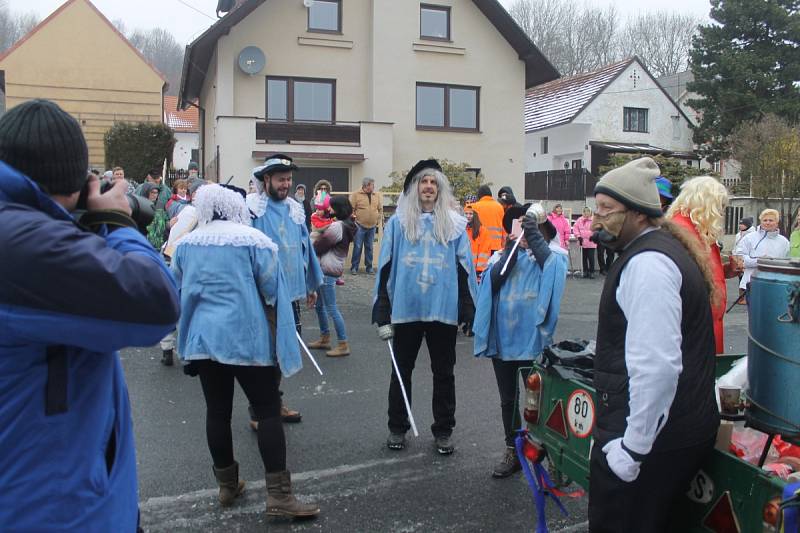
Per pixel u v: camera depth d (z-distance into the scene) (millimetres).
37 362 1681
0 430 1649
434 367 4926
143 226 2141
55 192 1778
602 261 16734
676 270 2391
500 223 10078
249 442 5098
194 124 51062
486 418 5738
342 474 4570
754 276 2662
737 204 22562
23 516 1665
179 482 4391
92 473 1762
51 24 28875
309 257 6023
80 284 1618
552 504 4148
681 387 2408
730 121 31359
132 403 5914
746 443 3035
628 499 2488
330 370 7141
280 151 18797
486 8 21281
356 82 20656
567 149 33469
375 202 15000
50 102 1803
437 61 21109
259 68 19250
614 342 2543
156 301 1729
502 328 4473
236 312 3744
